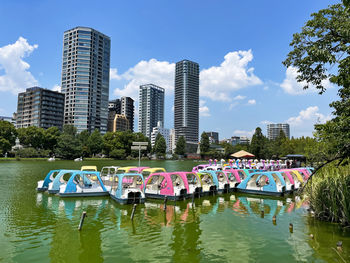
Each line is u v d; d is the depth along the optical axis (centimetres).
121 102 19538
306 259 732
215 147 14762
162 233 963
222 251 793
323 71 914
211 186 1881
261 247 825
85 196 1694
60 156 8112
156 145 11862
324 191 1138
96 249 802
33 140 8106
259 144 7700
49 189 1770
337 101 930
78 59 13575
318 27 879
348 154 941
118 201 1509
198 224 1088
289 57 947
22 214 1235
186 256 754
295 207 1436
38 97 12038
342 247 816
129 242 865
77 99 13462
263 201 1627
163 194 1638
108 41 14975
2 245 830
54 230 989
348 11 802
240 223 1102
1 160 6719
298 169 2181
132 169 2008
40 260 721
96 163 6347
